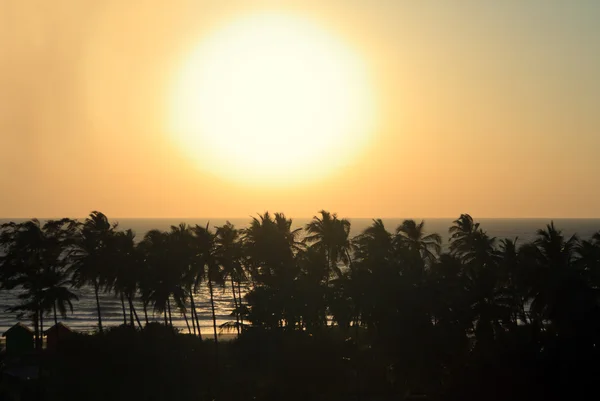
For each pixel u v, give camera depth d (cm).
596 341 6638
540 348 6875
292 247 9244
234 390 7219
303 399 7062
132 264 8712
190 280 8738
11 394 6950
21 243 8725
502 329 7212
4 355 8412
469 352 7150
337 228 9000
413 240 9162
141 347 8075
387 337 6844
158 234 8956
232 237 8900
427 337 6762
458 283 7206
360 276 7312
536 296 7162
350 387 7462
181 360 8194
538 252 7331
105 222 9338
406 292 6981
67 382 7406
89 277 8825
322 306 8062
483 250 8525
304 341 7969
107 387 7231
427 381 6856
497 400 6475
